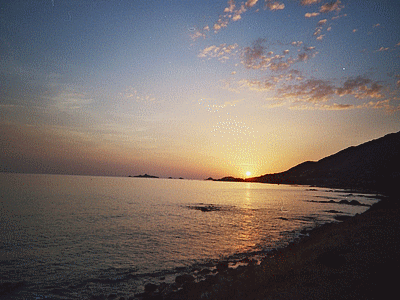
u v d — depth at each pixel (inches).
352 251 500.4
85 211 1978.3
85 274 699.4
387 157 7869.1
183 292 550.3
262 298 367.2
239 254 893.2
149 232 1280.8
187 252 922.7
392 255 426.3
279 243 1061.8
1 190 3752.5
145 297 546.0
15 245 988.6
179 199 3476.9
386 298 283.7
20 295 566.6
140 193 4421.8
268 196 4539.9
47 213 1814.7
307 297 327.6
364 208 2546.8
